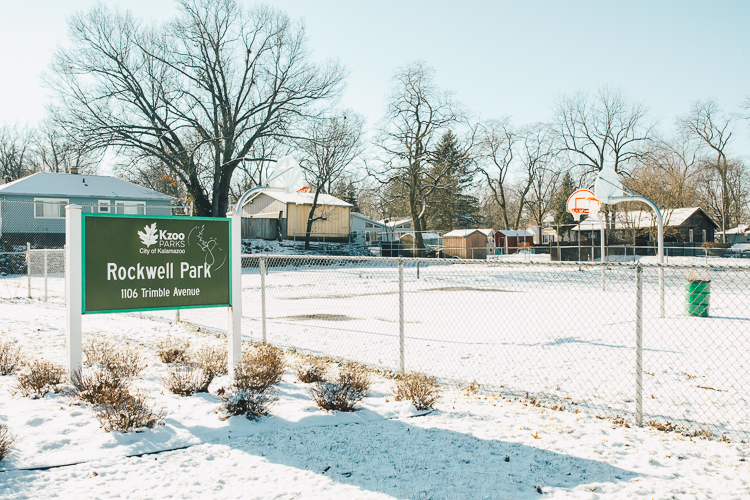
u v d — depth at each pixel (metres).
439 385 6.70
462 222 68.88
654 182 44.69
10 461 3.98
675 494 3.59
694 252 46.09
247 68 39.94
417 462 4.17
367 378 6.39
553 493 3.62
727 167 56.72
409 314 13.75
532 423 5.13
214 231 6.74
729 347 8.91
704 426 5.11
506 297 18.39
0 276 25.50
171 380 6.09
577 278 26.67
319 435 4.77
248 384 5.42
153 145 36.78
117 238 6.25
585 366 7.68
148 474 3.89
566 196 66.62
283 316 13.34
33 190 33.16
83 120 34.31
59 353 8.07
